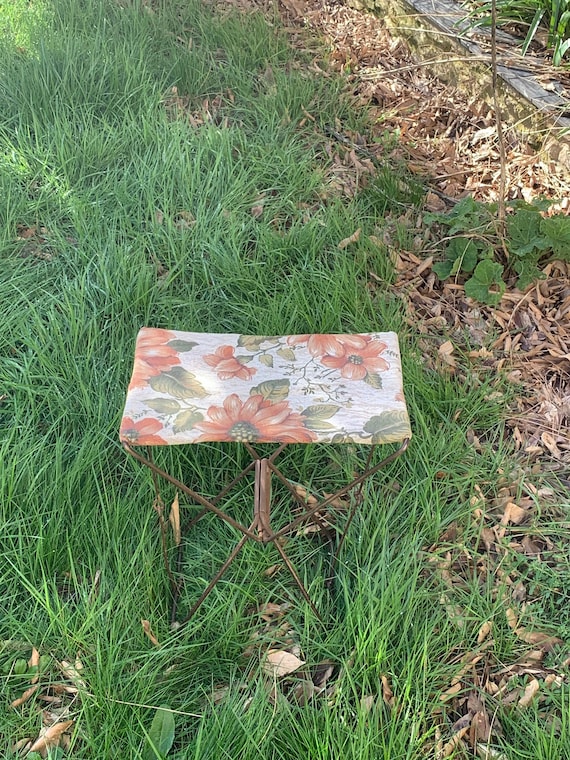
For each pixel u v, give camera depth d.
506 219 1.59
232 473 1.16
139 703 0.89
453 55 2.06
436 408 1.26
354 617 0.97
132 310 1.38
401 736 0.86
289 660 0.96
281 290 1.46
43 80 1.85
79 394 1.22
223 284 1.45
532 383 1.36
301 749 0.86
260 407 0.88
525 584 1.07
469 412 1.28
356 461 1.18
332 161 1.83
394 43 2.31
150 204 1.58
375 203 1.70
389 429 0.85
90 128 1.78
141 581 1.00
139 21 2.19
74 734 0.86
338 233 1.58
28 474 1.09
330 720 0.87
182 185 1.64
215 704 0.92
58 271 1.46
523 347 1.43
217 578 0.95
